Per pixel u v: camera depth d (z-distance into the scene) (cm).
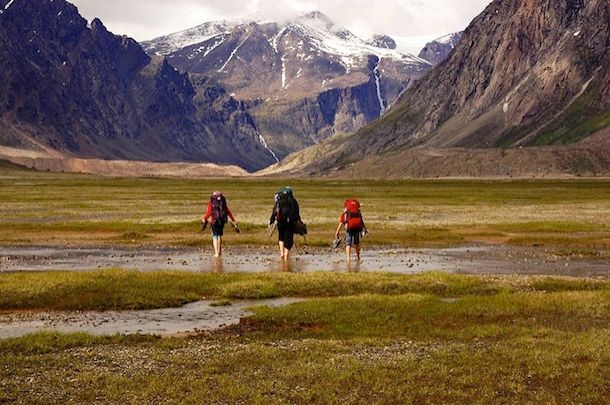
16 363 1778
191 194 14662
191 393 1558
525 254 4556
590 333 2088
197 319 2378
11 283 2827
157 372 1714
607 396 1555
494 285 2994
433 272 3334
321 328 2238
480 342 2034
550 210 9212
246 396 1543
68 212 8325
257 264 3900
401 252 4622
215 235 4169
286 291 2891
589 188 19112
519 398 1548
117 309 2558
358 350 1939
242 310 2536
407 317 2370
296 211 3891
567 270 3800
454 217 7844
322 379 1664
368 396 1555
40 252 4525
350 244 3931
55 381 1634
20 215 7800
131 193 15000
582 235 5831
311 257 4269
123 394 1550
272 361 1817
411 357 1855
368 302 2561
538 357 1823
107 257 4256
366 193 15600
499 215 8188
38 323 2305
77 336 2042
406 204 10850
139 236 5512
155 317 2416
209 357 1850
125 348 1948
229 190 17650
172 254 4447
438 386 1620
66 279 2928
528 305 2517
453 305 2527
